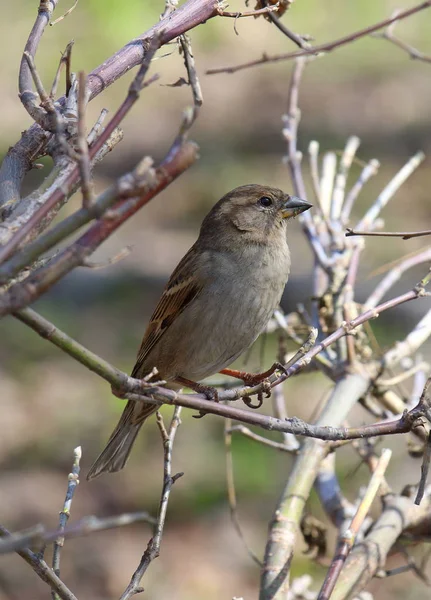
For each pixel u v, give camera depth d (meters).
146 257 19.25
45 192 4.04
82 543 11.30
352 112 24.27
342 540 4.86
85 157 3.24
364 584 5.42
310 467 5.82
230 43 27.75
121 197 3.18
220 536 11.40
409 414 4.45
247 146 23.16
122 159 22.62
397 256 17.19
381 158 21.80
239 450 12.86
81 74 3.32
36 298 3.23
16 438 13.43
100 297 17.55
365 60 27.27
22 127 23.22
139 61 5.12
